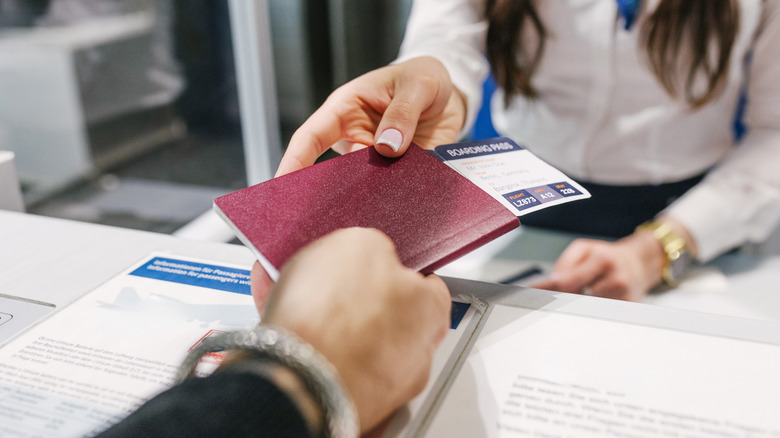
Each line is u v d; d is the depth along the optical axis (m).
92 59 2.14
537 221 1.10
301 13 1.90
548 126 1.00
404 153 0.41
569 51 0.90
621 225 1.04
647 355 0.32
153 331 0.34
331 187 0.37
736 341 0.33
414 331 0.27
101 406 0.28
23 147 2.05
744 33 0.82
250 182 1.84
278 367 0.23
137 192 2.05
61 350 0.33
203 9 2.36
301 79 2.00
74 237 0.47
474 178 0.40
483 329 0.34
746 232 0.84
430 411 0.28
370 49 2.25
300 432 0.22
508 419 0.28
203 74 2.47
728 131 0.99
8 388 0.30
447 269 0.81
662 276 0.79
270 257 0.31
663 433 0.27
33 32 2.01
